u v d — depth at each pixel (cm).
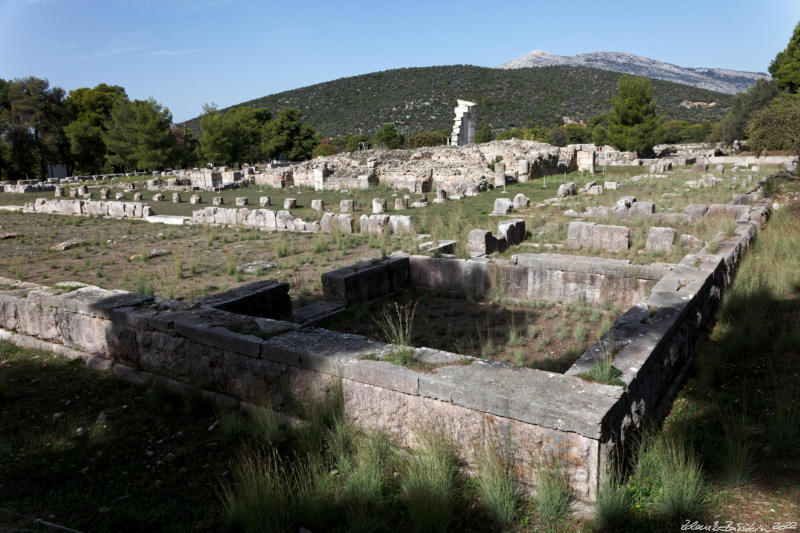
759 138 2591
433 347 784
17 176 6322
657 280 916
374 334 845
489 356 738
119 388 656
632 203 1820
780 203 1862
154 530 400
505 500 393
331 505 405
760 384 584
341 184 3762
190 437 541
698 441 475
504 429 423
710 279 817
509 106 16050
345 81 19262
